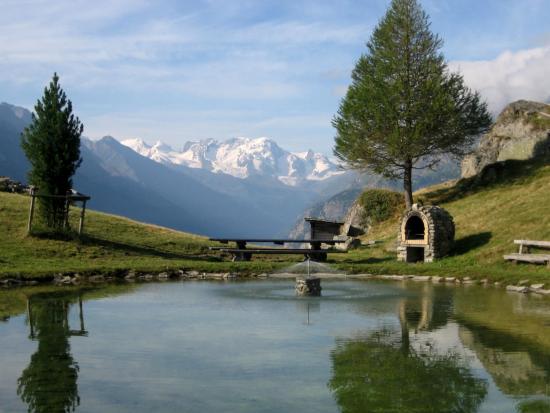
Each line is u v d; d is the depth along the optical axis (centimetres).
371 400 1095
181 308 2173
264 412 1030
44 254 3781
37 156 4191
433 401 1089
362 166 5594
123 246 4359
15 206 4812
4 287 2841
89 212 5512
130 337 1641
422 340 1598
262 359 1392
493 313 2069
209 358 1402
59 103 4250
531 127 5856
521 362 1362
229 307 2206
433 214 4025
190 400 1094
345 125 5459
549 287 2748
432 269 3506
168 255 4403
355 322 1881
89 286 2925
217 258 4588
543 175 5062
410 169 5459
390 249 4672
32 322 1869
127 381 1211
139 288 2845
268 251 4284
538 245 3400
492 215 4491
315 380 1220
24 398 1099
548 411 1039
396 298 2489
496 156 6191
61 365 1334
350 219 6147
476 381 1215
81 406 1057
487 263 3619
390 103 5141
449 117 5125
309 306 2233
